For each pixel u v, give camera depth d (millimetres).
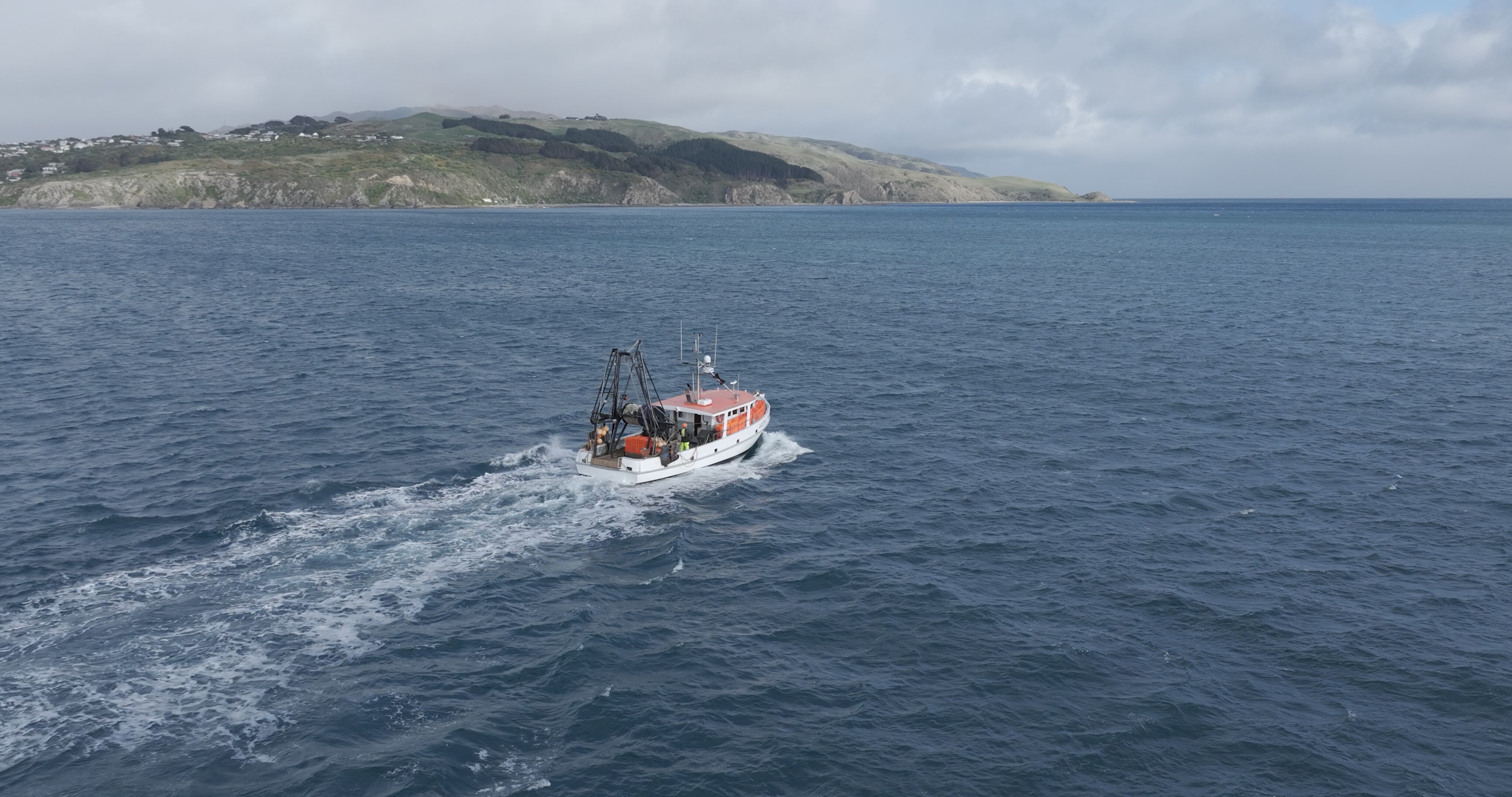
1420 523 46688
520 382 75375
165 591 37781
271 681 31656
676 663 33656
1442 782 27453
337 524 44969
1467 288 141000
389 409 66000
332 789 26438
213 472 52031
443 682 32000
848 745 29094
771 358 87250
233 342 90750
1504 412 67250
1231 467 55375
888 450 59031
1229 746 29078
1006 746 29031
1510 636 35656
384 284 139375
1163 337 97812
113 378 74812
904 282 150750
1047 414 67562
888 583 40125
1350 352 89500
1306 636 35562
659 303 123125
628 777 27531
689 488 51469
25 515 45406
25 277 143125
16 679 31047
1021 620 36906
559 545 43531
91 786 26141
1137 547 43938
